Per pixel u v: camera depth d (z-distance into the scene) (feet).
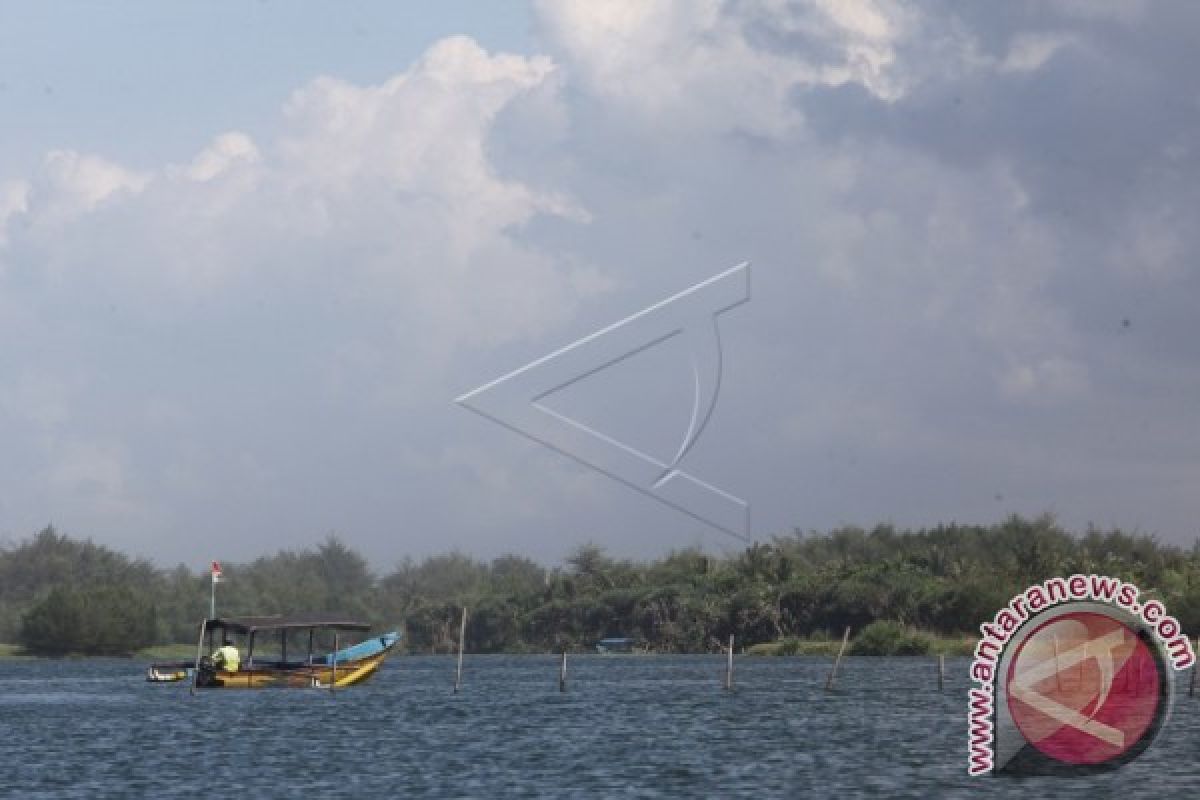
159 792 194.29
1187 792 181.88
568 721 288.30
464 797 186.39
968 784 190.70
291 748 241.96
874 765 210.18
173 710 325.21
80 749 244.01
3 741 257.34
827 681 383.65
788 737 250.37
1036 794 181.78
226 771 213.46
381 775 207.10
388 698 359.05
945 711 299.58
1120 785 187.93
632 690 384.06
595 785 195.00
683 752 229.86
